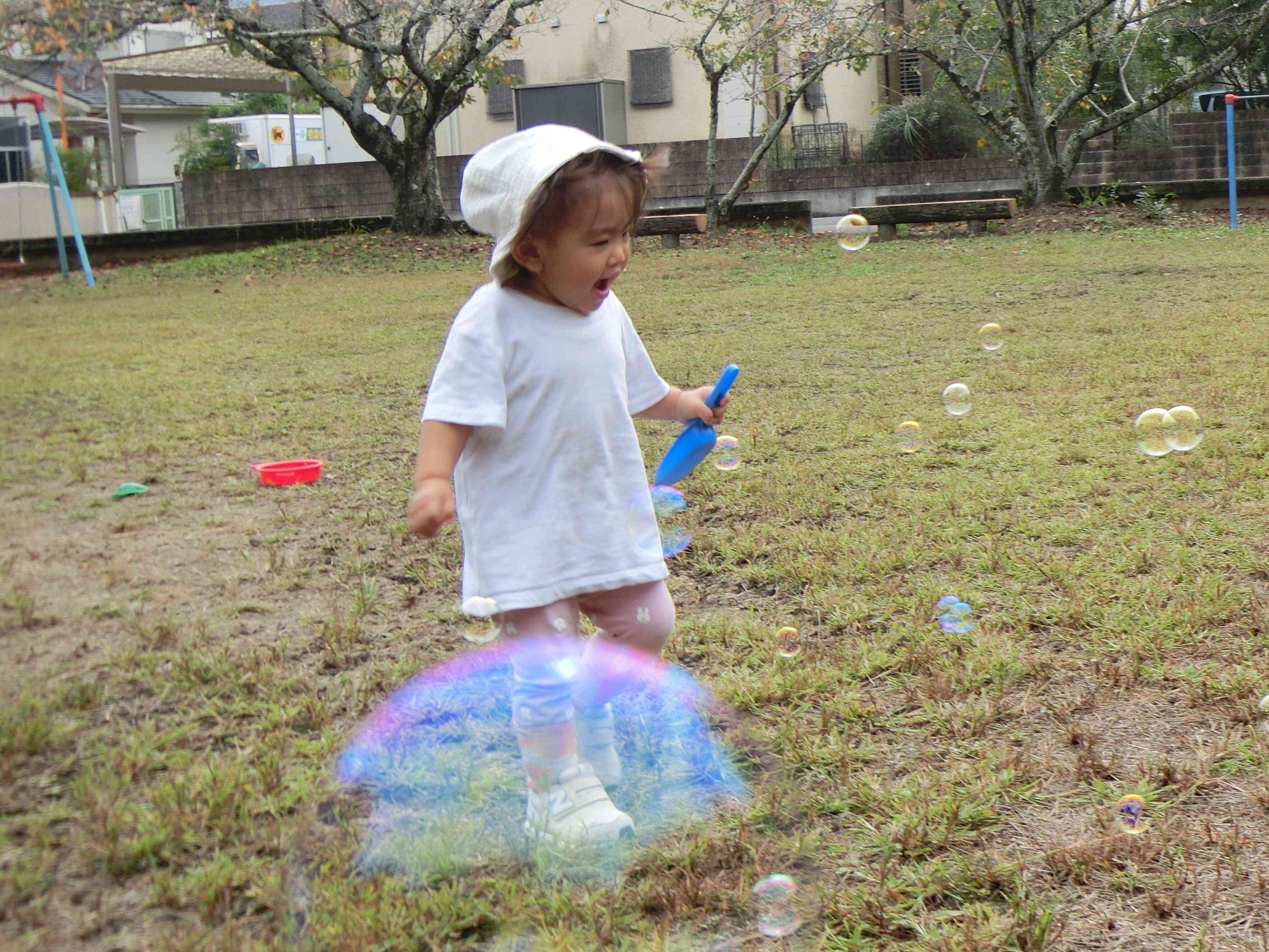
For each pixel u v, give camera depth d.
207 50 16.80
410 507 1.66
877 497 3.39
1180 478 3.45
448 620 2.61
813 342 6.06
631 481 1.83
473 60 12.77
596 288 1.75
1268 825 1.77
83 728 1.94
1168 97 12.08
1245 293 6.90
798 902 1.60
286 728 2.04
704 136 17.06
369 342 6.56
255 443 4.23
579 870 1.65
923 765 1.96
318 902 1.53
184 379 5.39
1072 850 1.71
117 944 1.40
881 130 15.75
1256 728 2.04
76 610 2.42
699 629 2.51
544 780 1.76
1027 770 1.93
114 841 1.60
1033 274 8.34
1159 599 2.56
